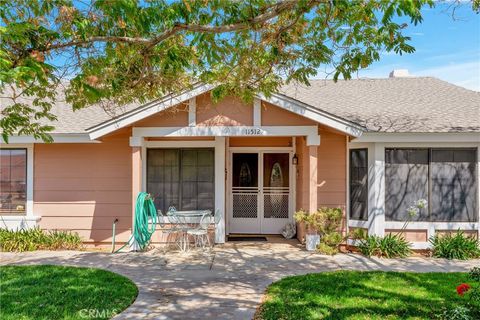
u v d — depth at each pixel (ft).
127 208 33.35
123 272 23.81
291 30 18.74
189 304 18.06
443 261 26.78
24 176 33.50
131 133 32.24
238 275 23.22
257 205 38.86
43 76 13.29
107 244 33.35
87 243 33.42
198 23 15.94
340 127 28.27
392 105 35.06
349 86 41.39
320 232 30.32
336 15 16.30
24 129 19.25
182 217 31.65
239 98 27.86
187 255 28.84
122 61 18.34
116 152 33.53
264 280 22.11
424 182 29.96
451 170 29.76
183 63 18.80
